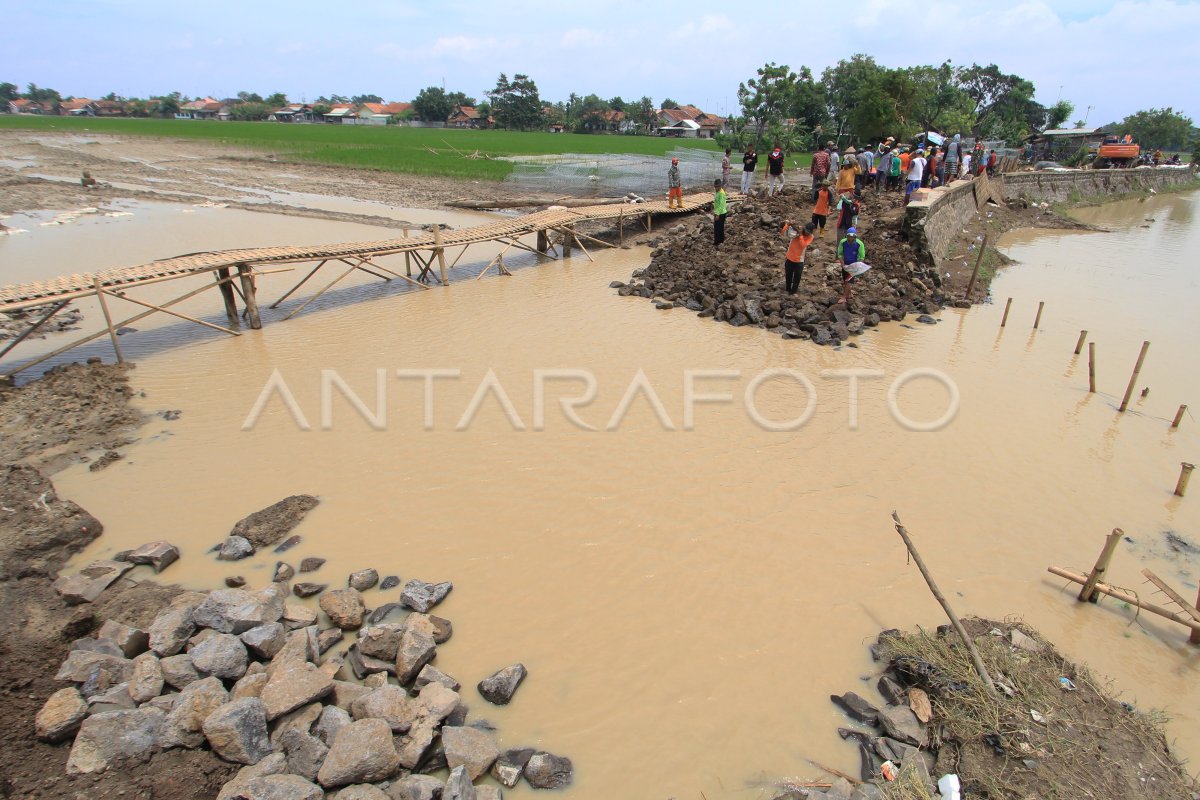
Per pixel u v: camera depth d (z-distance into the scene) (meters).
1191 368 13.67
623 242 25.47
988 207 31.77
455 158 51.72
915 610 7.04
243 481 9.05
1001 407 11.73
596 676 6.18
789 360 13.59
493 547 7.81
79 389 11.39
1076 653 6.56
